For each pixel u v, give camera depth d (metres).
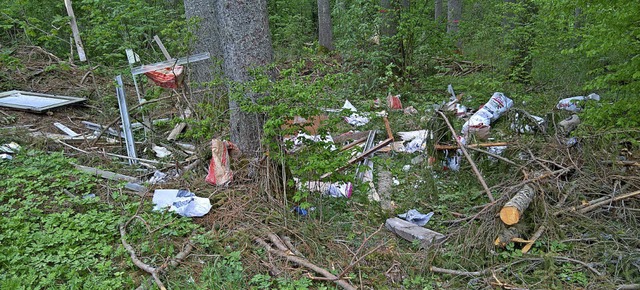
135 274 4.00
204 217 4.83
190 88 6.60
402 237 4.78
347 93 8.95
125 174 6.00
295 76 4.82
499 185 5.40
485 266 4.29
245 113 5.49
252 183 5.28
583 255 4.30
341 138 7.29
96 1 7.21
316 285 3.95
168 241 4.39
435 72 11.09
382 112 8.40
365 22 10.34
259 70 4.97
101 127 7.32
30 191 5.25
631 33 5.25
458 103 8.92
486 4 11.10
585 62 8.55
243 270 4.06
